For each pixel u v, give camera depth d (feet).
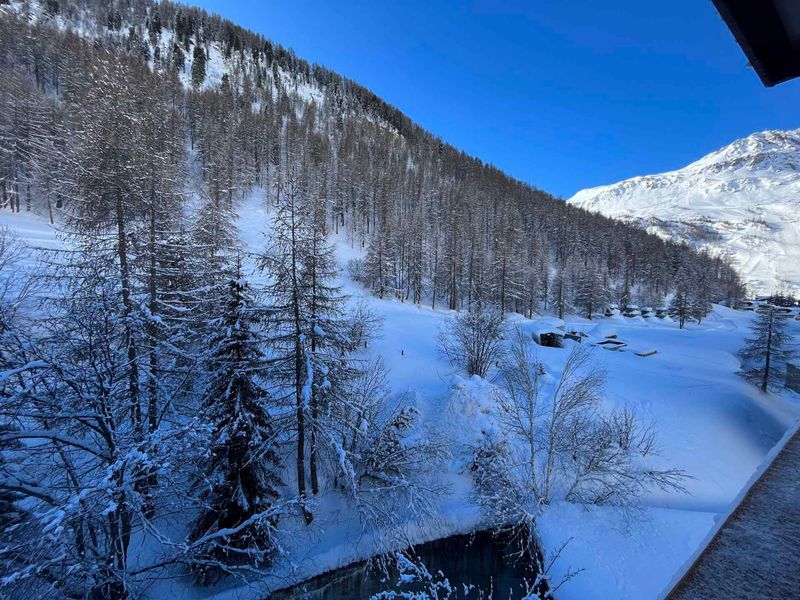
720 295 354.74
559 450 57.88
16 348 30.25
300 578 42.91
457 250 202.28
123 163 42.24
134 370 38.86
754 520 5.35
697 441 77.10
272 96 419.54
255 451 40.47
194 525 41.86
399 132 564.71
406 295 197.16
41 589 25.27
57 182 45.11
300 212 45.19
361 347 87.86
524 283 212.84
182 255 49.24
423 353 97.96
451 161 467.93
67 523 23.66
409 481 52.16
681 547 47.55
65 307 36.40
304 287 45.39
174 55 380.58
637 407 87.51
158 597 37.96
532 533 51.08
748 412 90.02
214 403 40.29
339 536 48.80
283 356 46.29
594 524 51.75
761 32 5.64
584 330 179.22
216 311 47.11
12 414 26.71
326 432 46.26
